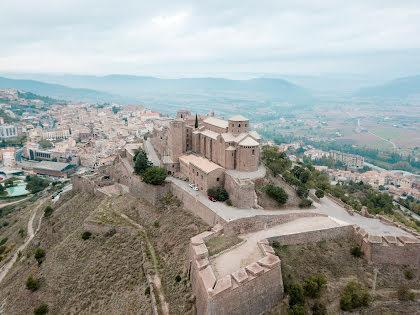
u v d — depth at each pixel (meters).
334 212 116.19
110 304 89.56
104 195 159.12
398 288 82.88
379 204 179.50
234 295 69.19
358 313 76.31
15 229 186.62
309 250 92.25
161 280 90.06
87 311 91.31
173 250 100.06
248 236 94.69
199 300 72.56
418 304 78.06
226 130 137.00
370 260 88.81
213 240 90.56
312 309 76.50
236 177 117.19
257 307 73.88
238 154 126.81
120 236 116.81
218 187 123.12
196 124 175.88
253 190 108.31
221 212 102.50
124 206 139.25
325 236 97.50
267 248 84.81
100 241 117.88
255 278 72.75
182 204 123.62
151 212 126.88
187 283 83.75
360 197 190.38
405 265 88.56
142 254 102.62
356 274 86.19
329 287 81.00
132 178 148.50
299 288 77.00
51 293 103.38
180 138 149.12
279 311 75.88
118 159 197.38
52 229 149.62
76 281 102.94
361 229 96.62
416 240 89.19
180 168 148.62
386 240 89.62
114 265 103.19
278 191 113.31
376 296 79.50
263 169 131.88
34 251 143.50
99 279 99.62
